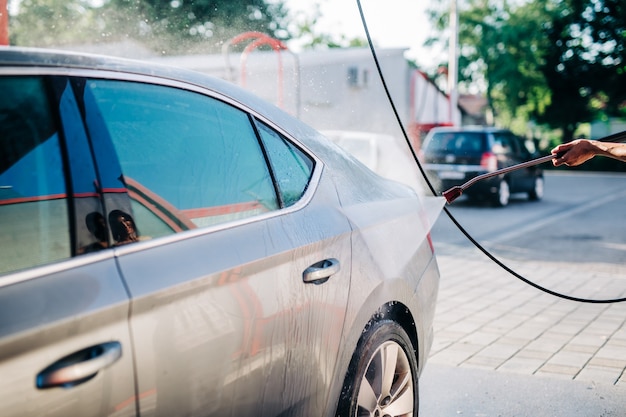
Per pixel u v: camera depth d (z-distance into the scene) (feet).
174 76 6.92
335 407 8.00
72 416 4.80
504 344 15.67
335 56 37.68
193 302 5.82
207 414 5.93
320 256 7.57
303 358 7.20
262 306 6.56
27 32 23.82
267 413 6.72
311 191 8.07
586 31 108.27
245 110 7.68
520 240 34.32
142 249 5.73
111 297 5.17
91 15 23.63
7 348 4.48
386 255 8.86
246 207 7.06
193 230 6.31
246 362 6.36
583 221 43.16
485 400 12.30
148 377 5.36
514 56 122.31
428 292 10.15
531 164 10.23
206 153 6.87
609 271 25.68
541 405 12.07
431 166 53.47
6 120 5.35
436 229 38.52
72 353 4.84
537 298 20.53
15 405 4.50
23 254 5.13
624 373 13.66
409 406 9.46
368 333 8.53
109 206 5.68
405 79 56.59
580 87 119.14
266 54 29.27
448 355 14.88
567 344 15.66
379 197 9.44
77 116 5.76
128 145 6.09
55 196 5.41
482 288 22.03
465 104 148.97
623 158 9.79
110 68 6.24
